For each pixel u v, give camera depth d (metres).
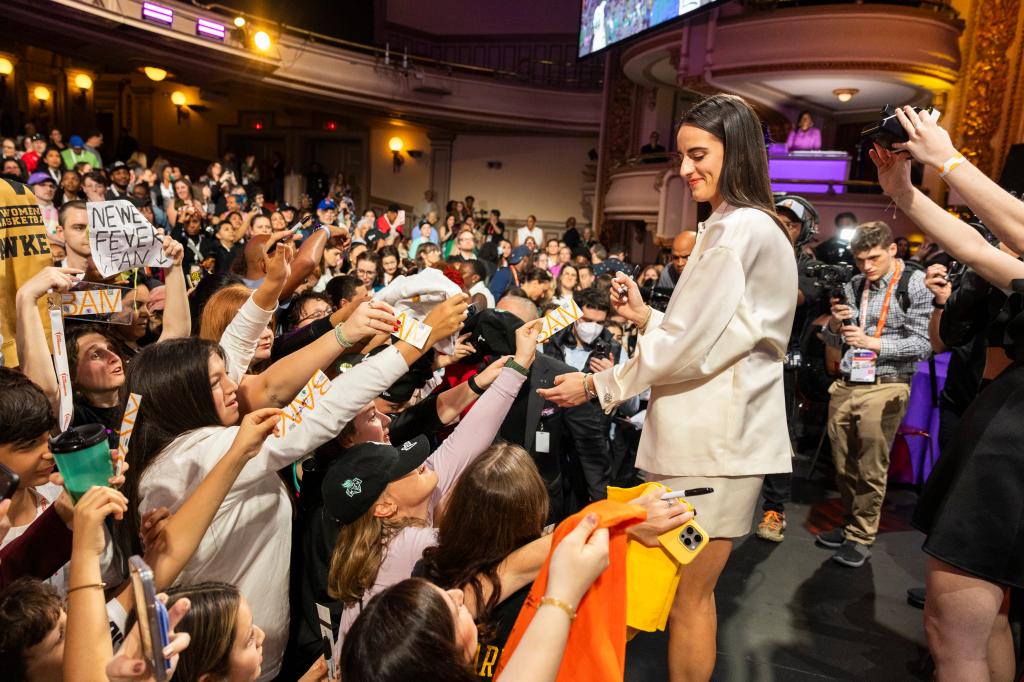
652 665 2.64
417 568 1.53
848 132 12.91
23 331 1.90
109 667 1.13
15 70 14.49
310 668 1.77
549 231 18.30
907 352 3.41
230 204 10.30
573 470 3.32
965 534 1.52
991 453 1.51
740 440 1.73
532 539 1.49
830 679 2.60
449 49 18.50
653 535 1.38
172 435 1.65
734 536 1.80
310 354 1.77
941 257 4.29
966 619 1.55
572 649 1.15
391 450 1.68
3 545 1.58
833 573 3.49
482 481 1.45
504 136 18.25
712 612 1.86
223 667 1.27
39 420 1.53
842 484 3.67
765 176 1.76
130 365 1.70
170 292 2.60
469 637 1.09
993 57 10.16
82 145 10.66
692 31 10.34
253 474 1.58
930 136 1.55
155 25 11.30
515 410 2.67
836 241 5.45
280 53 13.80
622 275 2.05
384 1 17.67
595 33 12.70
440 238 12.70
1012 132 10.14
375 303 1.75
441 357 2.73
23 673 1.21
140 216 2.41
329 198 14.55
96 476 1.25
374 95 15.58
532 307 2.92
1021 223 1.49
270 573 1.69
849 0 9.70
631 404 3.98
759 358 1.76
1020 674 1.97
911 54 9.45
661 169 12.23
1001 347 1.75
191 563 1.56
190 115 17.53
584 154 17.94
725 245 1.65
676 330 1.67
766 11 9.74
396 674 0.97
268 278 2.12
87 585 1.18
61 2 10.02
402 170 18.45
